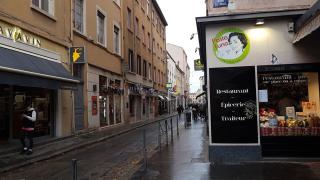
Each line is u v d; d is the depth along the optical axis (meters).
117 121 30.59
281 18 11.24
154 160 12.34
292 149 11.33
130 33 36.38
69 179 10.23
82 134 22.02
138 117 39.88
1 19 14.35
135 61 38.12
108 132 23.75
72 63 20.61
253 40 11.38
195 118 39.41
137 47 39.56
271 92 11.65
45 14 17.83
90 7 24.44
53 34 18.75
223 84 11.45
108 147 17.11
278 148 11.36
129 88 35.22
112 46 29.48
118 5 31.69
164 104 61.34
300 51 11.20
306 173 9.48
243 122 11.37
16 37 15.19
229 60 11.45
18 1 15.63
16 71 13.22
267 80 11.69
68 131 20.19
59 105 19.34
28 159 13.32
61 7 19.81
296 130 11.35
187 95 117.06
